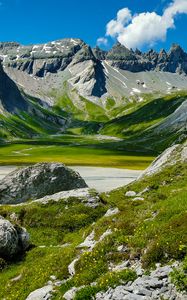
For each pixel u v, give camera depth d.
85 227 35.72
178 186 39.41
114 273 18.12
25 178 53.44
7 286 24.33
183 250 17.03
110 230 23.59
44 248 30.31
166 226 19.30
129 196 42.06
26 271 25.14
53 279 21.70
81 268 20.39
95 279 19.02
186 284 15.41
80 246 23.80
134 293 16.44
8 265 28.27
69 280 19.81
